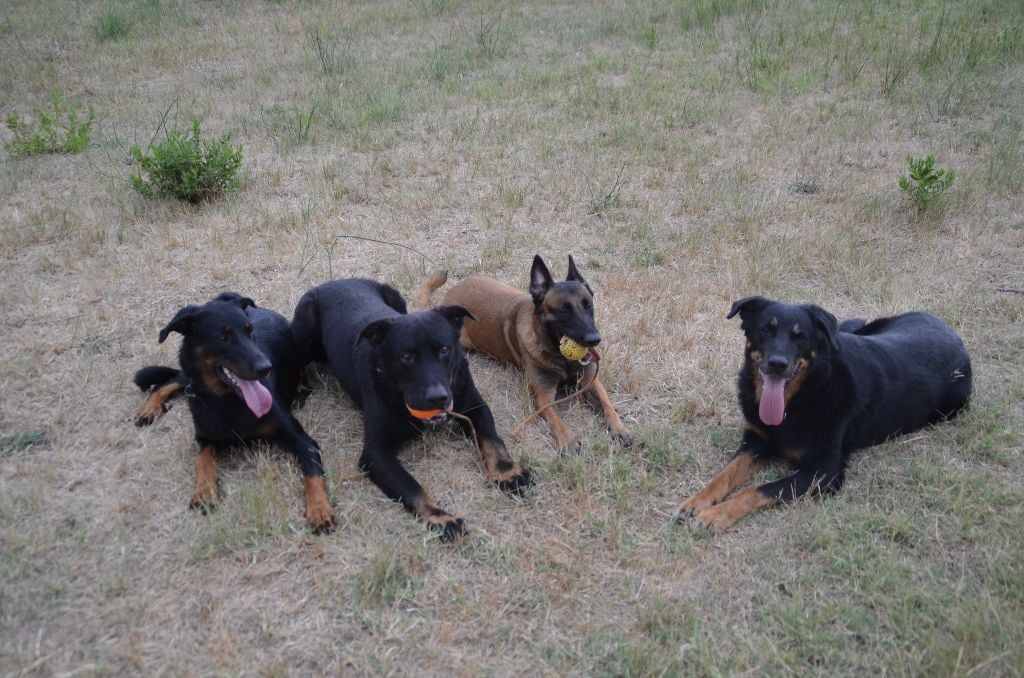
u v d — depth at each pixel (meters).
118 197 3.28
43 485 1.96
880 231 3.01
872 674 1.56
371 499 1.95
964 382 2.13
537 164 3.54
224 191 3.29
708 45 5.01
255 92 4.59
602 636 1.63
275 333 2.26
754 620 1.66
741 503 1.88
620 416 2.23
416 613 1.68
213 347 1.93
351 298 2.35
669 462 2.05
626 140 3.76
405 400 1.94
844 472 1.98
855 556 1.76
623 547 1.81
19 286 2.72
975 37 4.61
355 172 3.51
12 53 5.38
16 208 3.20
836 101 4.14
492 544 1.82
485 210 3.17
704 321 2.58
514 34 5.45
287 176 3.52
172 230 3.08
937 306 2.57
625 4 6.05
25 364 2.35
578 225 3.09
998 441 2.06
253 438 2.07
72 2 6.56
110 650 1.61
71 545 1.82
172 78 4.95
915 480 1.97
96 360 2.39
